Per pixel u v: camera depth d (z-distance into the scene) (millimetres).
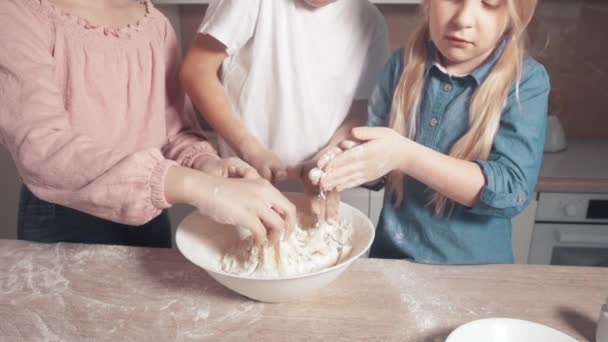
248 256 761
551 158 1727
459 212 967
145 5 1096
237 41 1114
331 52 1144
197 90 1078
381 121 1083
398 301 732
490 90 867
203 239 805
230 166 873
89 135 921
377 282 775
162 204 715
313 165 962
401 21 1874
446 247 990
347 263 699
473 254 979
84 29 913
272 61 1151
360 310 714
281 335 668
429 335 667
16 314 713
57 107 798
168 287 772
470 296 742
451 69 934
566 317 695
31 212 1030
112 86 947
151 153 724
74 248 880
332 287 764
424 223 1001
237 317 705
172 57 1113
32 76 791
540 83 900
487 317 698
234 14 1094
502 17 791
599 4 1792
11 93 769
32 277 797
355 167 792
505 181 833
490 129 872
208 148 1021
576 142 1887
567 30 1842
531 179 870
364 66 1170
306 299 738
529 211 1597
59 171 732
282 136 1179
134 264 832
